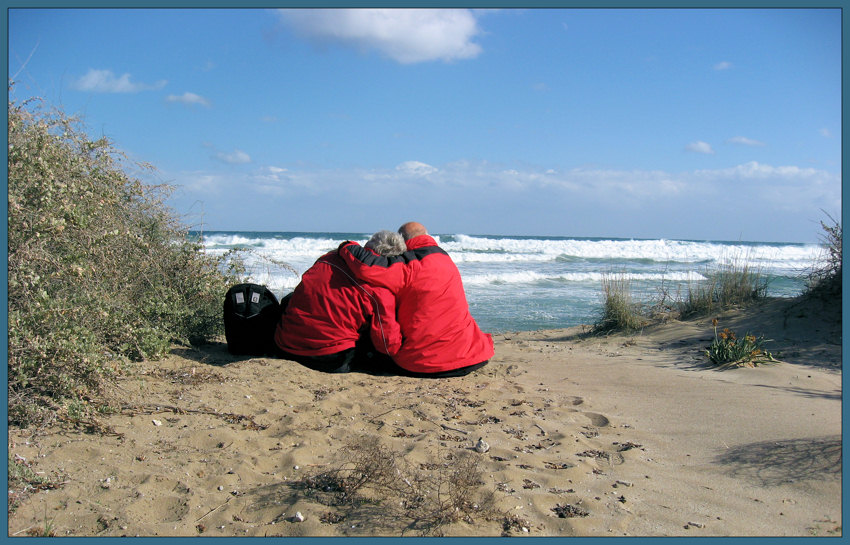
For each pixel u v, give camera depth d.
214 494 3.28
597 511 3.21
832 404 5.08
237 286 6.52
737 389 5.73
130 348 5.59
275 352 6.51
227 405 4.76
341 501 3.23
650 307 10.39
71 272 4.41
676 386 6.03
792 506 3.28
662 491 3.52
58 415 4.00
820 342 7.29
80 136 5.64
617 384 6.28
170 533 2.88
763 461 3.90
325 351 6.13
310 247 32.41
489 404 5.32
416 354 6.18
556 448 4.20
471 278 20.73
